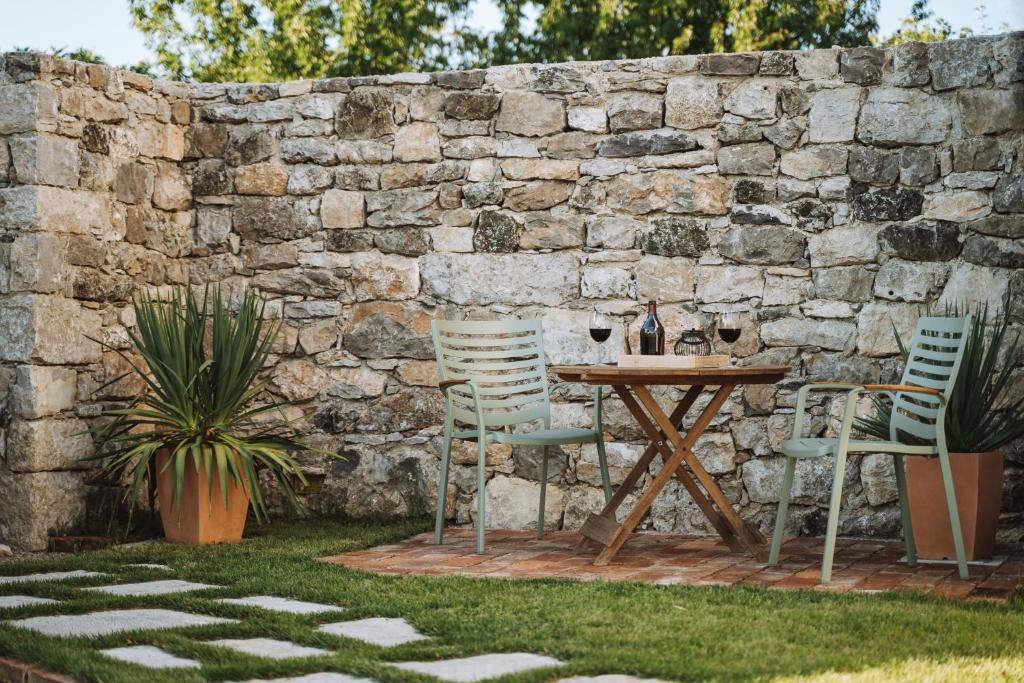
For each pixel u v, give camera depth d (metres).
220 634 3.52
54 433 5.69
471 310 6.33
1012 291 5.66
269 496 6.51
